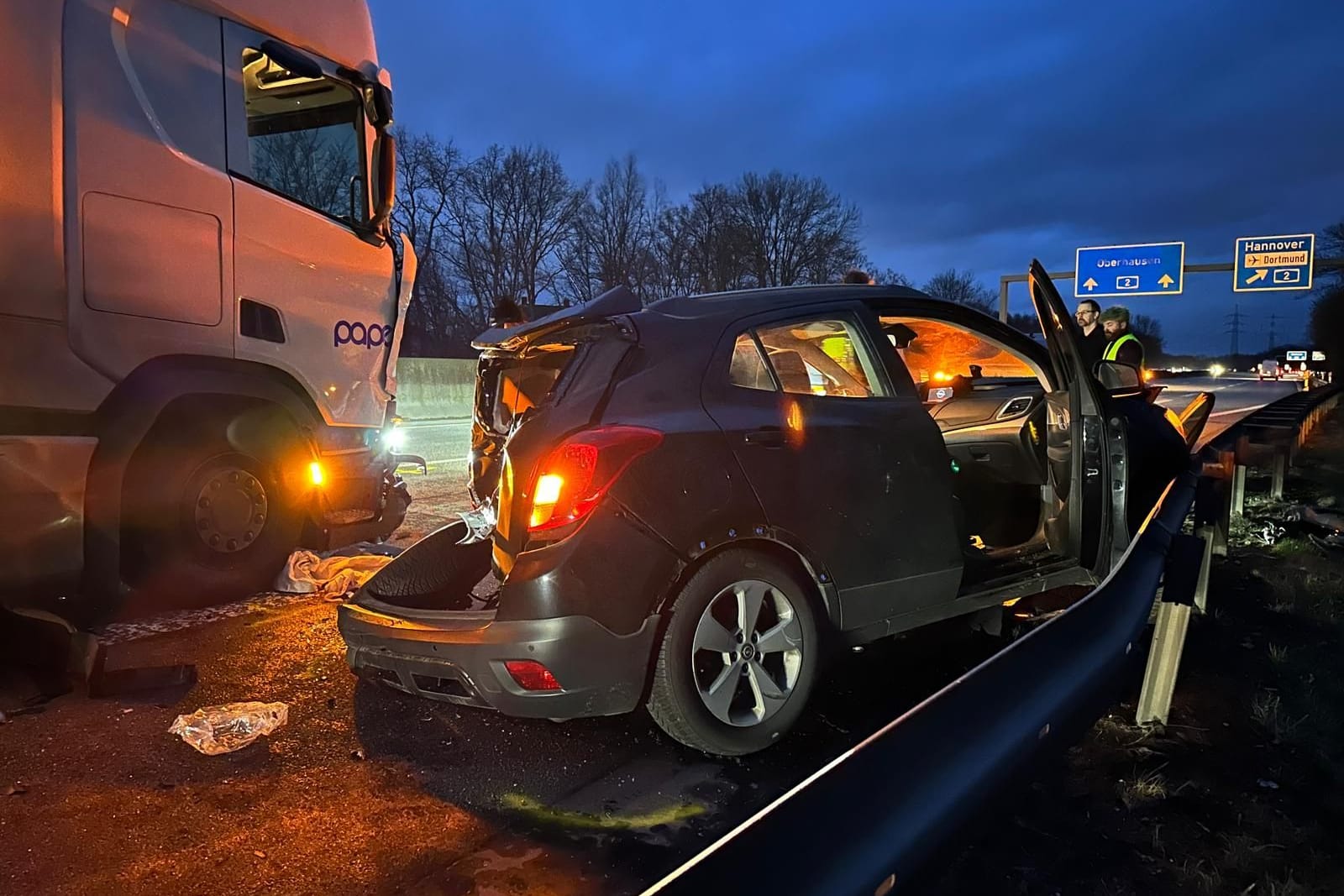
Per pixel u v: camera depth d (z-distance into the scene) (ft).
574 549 8.96
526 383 13.34
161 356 14.55
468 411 66.59
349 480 18.07
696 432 9.75
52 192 13.00
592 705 9.15
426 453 43.19
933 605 11.58
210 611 15.75
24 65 12.68
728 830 8.66
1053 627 7.02
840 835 4.28
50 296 13.07
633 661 9.20
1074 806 8.87
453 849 8.32
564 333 10.97
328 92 17.25
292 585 16.85
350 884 7.74
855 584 10.73
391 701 11.85
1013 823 8.51
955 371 18.90
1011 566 12.93
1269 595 16.61
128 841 8.37
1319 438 47.42
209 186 14.97
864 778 4.59
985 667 5.98
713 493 9.62
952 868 7.74
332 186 17.40
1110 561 13.26
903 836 4.58
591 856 8.20
